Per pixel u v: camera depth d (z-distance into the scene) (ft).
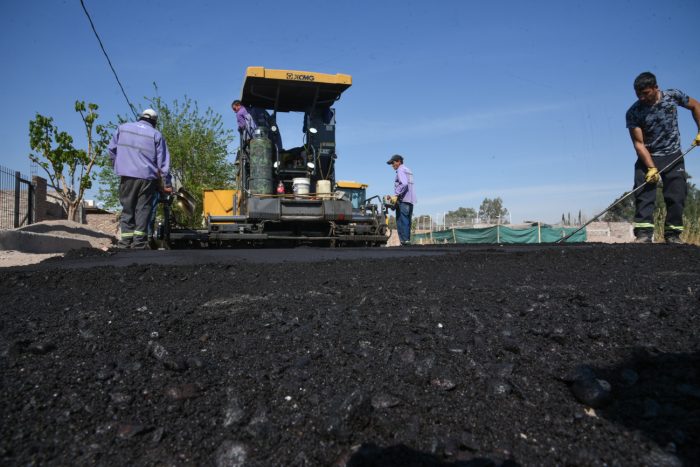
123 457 3.54
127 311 7.80
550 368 4.97
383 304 8.11
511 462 3.38
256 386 4.62
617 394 4.39
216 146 87.51
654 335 5.84
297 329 6.50
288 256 17.39
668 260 13.03
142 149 22.49
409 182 32.86
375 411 4.09
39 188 51.75
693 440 3.53
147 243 23.30
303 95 30.22
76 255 17.97
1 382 4.61
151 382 4.69
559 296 8.52
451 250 19.58
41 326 6.82
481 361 5.19
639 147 18.95
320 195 29.25
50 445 3.64
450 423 3.94
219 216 28.60
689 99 18.43
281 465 3.43
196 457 3.55
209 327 6.71
